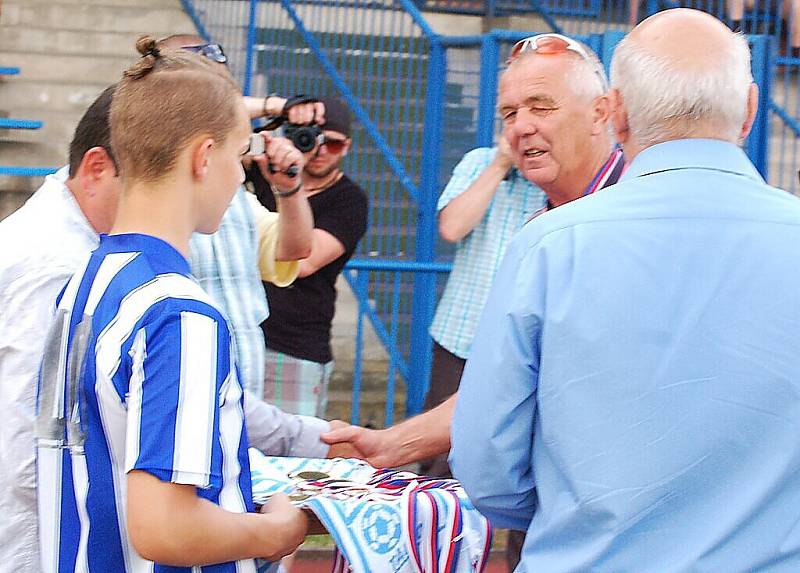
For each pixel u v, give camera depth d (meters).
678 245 1.75
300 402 4.30
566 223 1.80
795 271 1.73
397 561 2.06
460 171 4.46
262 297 2.89
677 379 1.71
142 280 1.75
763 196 1.80
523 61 3.13
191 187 1.81
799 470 1.70
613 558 1.72
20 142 8.07
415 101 6.71
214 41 7.90
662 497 1.70
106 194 2.03
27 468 1.93
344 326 6.80
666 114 1.81
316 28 6.96
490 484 1.86
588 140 3.07
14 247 2.00
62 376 1.81
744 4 6.76
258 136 2.46
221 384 1.75
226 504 1.79
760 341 1.71
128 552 1.76
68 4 8.52
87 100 8.38
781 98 6.62
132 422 1.68
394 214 6.48
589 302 1.74
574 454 1.74
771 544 1.69
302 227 3.15
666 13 1.89
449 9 8.27
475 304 4.29
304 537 2.01
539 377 1.78
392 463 2.50
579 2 7.43
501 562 4.43
